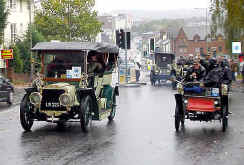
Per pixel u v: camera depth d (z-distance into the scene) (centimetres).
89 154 1458
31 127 2075
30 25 7012
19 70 6500
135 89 4988
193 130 1969
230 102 3322
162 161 1357
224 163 1330
